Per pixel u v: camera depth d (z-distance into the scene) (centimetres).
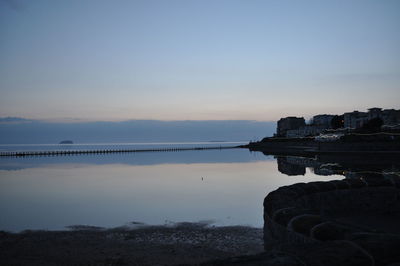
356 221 768
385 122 13475
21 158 9719
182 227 1698
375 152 6025
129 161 7738
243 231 1591
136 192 2919
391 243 356
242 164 6238
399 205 869
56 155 11688
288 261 325
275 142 15725
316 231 456
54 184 3544
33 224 1802
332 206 841
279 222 553
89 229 1683
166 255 1240
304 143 11931
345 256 332
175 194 2781
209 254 1252
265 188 3019
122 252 1284
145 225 1756
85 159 8931
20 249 1328
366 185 877
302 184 858
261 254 351
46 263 1151
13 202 2492
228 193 2783
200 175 4288
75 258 1205
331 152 7075
